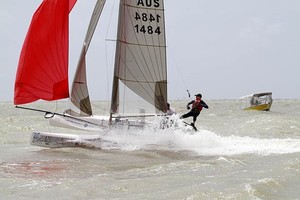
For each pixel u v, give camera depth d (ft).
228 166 143.33
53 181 124.98
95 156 172.14
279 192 106.63
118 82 192.34
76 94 189.78
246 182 115.96
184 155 174.60
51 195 107.14
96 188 113.29
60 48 177.58
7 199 103.86
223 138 207.62
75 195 106.73
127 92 192.75
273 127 299.17
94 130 196.95
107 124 196.44
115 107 193.57
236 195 100.73
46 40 175.52
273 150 181.06
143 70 191.62
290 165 137.69
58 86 179.93
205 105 204.23
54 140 195.00
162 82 193.98
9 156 173.78
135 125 195.42
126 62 190.80
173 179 122.42
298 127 297.94
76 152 180.96
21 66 175.01
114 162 159.53
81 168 146.92
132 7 187.73
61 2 176.14
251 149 184.65
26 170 143.23
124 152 180.45
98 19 188.75
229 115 474.90
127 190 110.93
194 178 123.44
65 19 177.06
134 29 189.06
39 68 176.24
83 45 188.65
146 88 193.16
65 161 161.17
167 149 187.01
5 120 385.91
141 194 106.11
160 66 192.44
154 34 189.78
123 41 189.78
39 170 143.13
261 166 143.23
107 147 190.49
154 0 188.14
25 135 260.01
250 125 327.67
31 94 177.78
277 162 149.07
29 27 174.70
